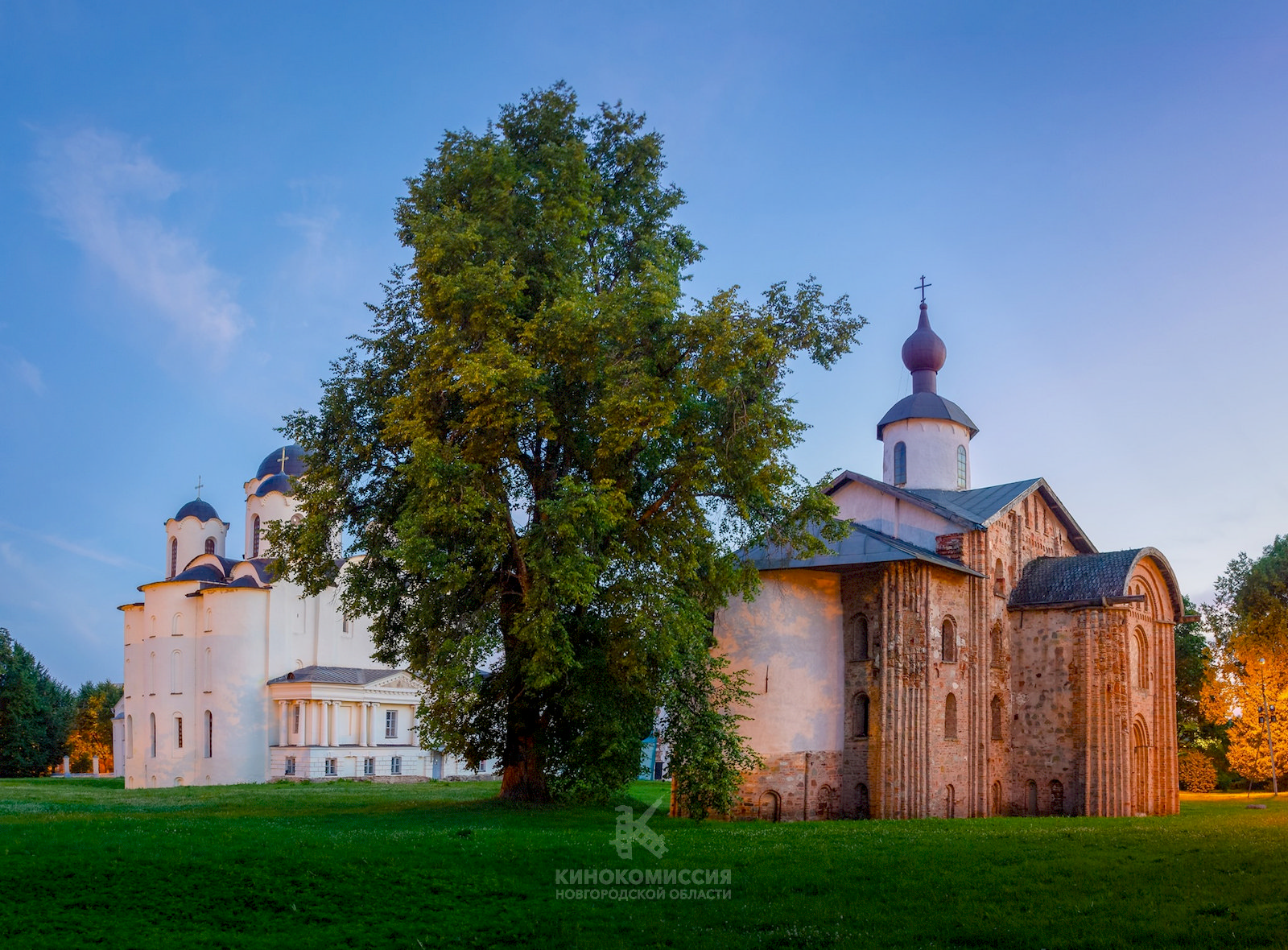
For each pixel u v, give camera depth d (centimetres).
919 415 4969
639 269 3344
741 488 3109
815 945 1544
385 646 3356
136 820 2681
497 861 2081
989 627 4178
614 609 2944
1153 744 4572
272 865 1961
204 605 7688
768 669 3912
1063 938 1523
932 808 3778
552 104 3262
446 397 2973
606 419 2786
